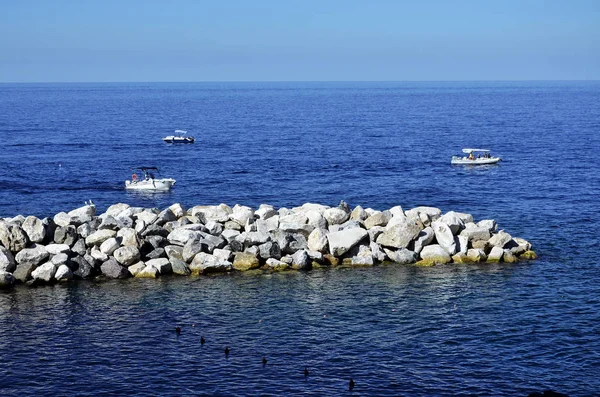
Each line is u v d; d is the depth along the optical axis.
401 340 36.16
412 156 113.62
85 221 48.84
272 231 49.34
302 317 39.19
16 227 45.38
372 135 150.25
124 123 188.75
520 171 96.19
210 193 82.12
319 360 33.91
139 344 35.69
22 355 34.41
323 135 150.25
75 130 165.00
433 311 40.06
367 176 92.44
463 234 50.50
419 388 31.23
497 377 32.28
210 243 47.81
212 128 171.12
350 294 42.75
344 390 31.06
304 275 46.25
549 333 37.03
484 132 156.62
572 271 47.47
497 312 39.91
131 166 104.00
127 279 45.41
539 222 62.81
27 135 150.62
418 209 52.31
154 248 47.53
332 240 48.31
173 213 52.00
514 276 46.22
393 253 48.97
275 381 31.83
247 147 127.56
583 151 117.94
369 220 50.38
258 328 37.66
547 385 31.61
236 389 31.14
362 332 37.16
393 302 41.44
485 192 79.81
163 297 42.25
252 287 43.97
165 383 31.67
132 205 76.25
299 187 84.56
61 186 86.94
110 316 39.31
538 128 165.12
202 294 42.75
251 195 80.25
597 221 63.03
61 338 36.38
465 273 46.72
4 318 39.00
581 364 33.56
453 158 104.19
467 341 36.06
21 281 44.53
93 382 31.75
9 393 30.75
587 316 39.34
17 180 90.50
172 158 112.81
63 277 44.72
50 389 31.14
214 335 36.78
